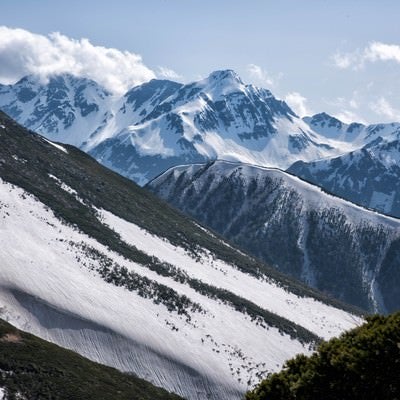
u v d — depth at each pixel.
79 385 64.31
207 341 101.75
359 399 19.34
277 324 126.25
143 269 122.00
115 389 68.19
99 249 119.38
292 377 20.95
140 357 87.81
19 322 80.56
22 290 86.12
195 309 112.50
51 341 81.56
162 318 101.00
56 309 86.75
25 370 62.62
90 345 85.00
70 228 122.50
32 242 102.81
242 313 124.38
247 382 94.69
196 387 88.62
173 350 92.62
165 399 74.69
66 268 100.12
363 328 21.52
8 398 56.28
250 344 110.44
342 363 19.84
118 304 97.19
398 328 19.97
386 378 19.17
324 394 19.97
